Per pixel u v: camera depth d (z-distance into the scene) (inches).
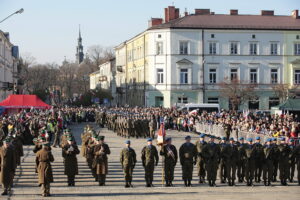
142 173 1021.2
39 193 789.9
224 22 3134.8
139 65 3464.6
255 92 3080.7
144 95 3230.8
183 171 864.3
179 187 856.3
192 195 775.1
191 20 3125.0
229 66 3107.8
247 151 885.2
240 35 3107.8
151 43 3112.7
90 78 6791.3
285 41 3142.2
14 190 818.8
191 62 3073.3
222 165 895.1
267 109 3125.0
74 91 6555.1
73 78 6879.9
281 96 3019.2
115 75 4640.8
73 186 863.7
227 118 1851.6
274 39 3129.9
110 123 2377.0
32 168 1075.9
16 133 1044.5
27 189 828.6
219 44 3095.5
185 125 2265.0
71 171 864.3
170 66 3063.5
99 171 870.4
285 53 3142.2
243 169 905.5
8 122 1433.3
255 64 3122.5
